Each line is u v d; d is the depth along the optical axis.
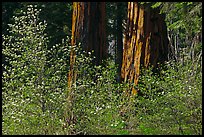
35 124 8.85
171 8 10.47
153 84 10.18
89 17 12.91
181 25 10.47
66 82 9.36
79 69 9.56
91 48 12.92
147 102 10.09
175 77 10.05
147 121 10.16
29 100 8.70
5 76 8.80
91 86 9.64
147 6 12.15
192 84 9.49
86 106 9.08
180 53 11.11
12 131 8.94
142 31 12.30
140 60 12.23
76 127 9.05
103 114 9.41
